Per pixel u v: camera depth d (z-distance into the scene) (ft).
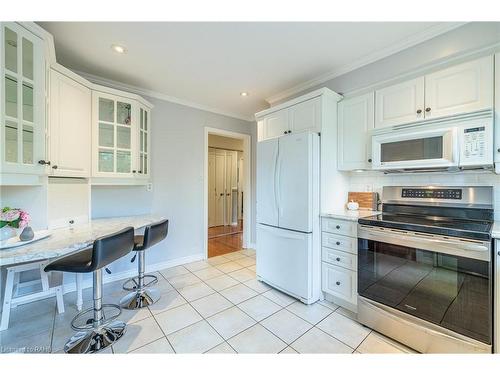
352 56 6.99
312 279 6.99
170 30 5.76
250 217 13.32
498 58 4.76
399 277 5.34
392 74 6.66
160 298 7.43
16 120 4.64
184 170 10.73
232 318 6.31
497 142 4.77
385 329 5.49
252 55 6.93
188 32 5.84
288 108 8.21
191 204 10.98
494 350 4.20
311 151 6.93
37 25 4.95
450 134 5.11
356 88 7.45
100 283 5.49
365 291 5.93
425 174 6.54
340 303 6.85
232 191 20.88
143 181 9.04
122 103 8.02
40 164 5.13
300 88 9.09
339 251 6.68
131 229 5.83
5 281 6.08
